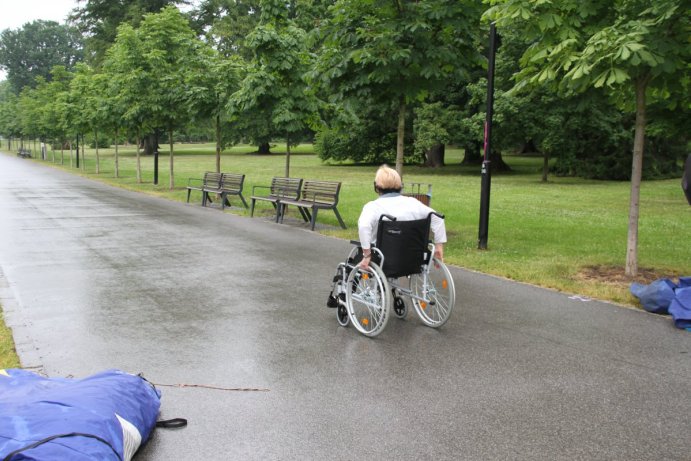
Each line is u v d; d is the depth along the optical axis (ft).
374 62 31.55
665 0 21.29
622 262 28.84
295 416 12.85
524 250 32.17
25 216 47.29
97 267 28.17
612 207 54.90
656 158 98.58
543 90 79.05
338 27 33.09
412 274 19.53
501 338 18.08
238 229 40.86
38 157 189.37
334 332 18.61
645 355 16.66
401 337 18.19
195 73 57.67
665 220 45.73
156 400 12.37
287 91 46.26
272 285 24.79
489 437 11.94
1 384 12.03
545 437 11.95
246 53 158.51
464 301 22.35
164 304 21.76
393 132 128.26
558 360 16.24
